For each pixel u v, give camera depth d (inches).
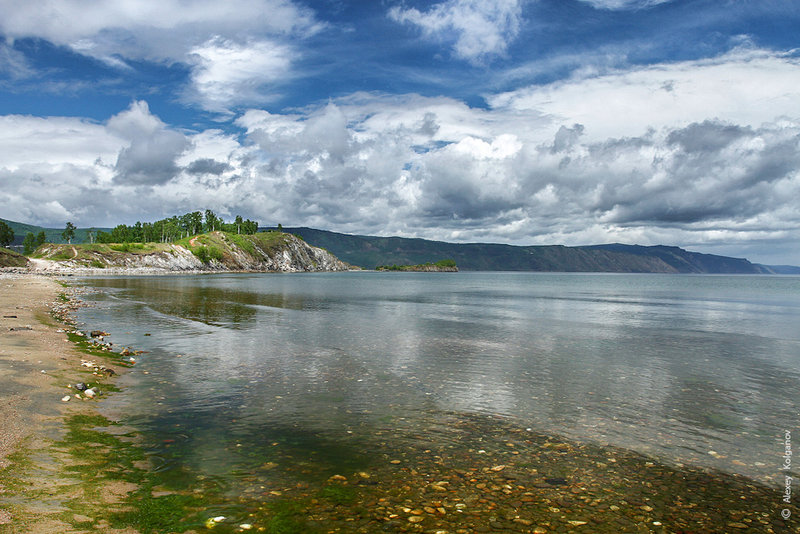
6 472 367.6
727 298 3575.3
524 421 569.9
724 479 417.1
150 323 1448.1
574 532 323.3
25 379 645.3
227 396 657.6
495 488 390.9
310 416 575.2
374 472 417.4
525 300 3105.3
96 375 732.7
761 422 574.9
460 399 663.1
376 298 3090.6
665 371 868.6
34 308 1656.0
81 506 326.6
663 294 4200.3
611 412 609.9
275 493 370.0
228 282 5305.1
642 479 415.2
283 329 1391.5
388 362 922.1
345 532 312.7
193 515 328.2
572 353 1052.5
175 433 503.2
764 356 1043.9
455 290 4660.4
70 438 464.1
